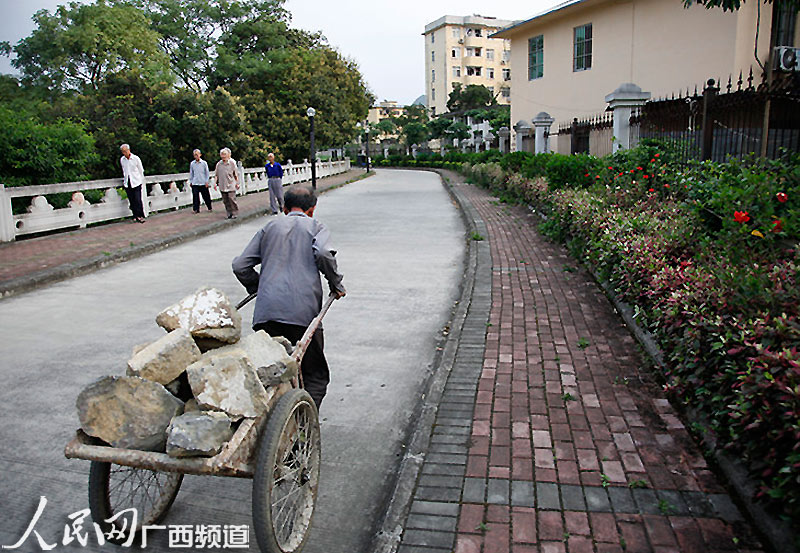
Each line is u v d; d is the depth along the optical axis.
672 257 5.37
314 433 2.97
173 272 8.96
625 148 11.09
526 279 7.69
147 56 29.19
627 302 5.85
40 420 4.21
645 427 3.74
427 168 49.44
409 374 5.00
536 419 3.90
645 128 10.93
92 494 2.64
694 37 18.72
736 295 3.59
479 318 6.11
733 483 3.04
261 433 2.52
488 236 11.09
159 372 2.49
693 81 19.00
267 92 35.81
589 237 7.83
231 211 14.48
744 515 2.85
